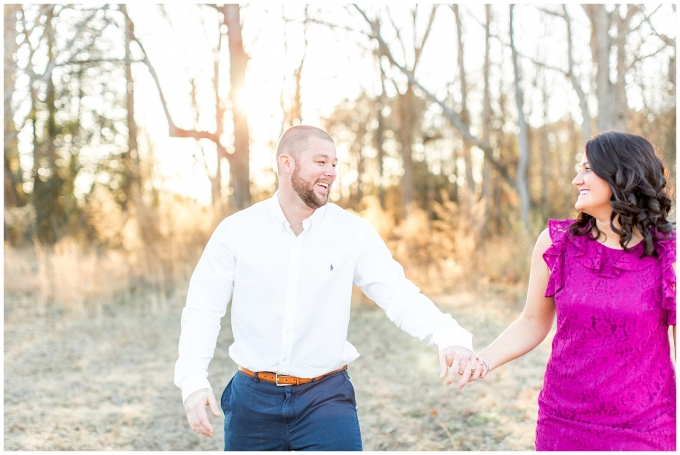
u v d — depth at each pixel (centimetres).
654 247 182
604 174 183
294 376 227
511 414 399
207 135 939
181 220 966
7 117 641
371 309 754
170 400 443
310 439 222
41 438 365
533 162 2294
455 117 1049
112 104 1545
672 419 181
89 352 575
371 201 970
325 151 224
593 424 182
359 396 446
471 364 205
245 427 230
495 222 1652
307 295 228
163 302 771
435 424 387
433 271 876
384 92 1579
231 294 237
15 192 1488
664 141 815
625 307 179
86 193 1536
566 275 191
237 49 974
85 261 873
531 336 212
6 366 523
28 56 654
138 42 852
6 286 848
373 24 1055
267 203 232
